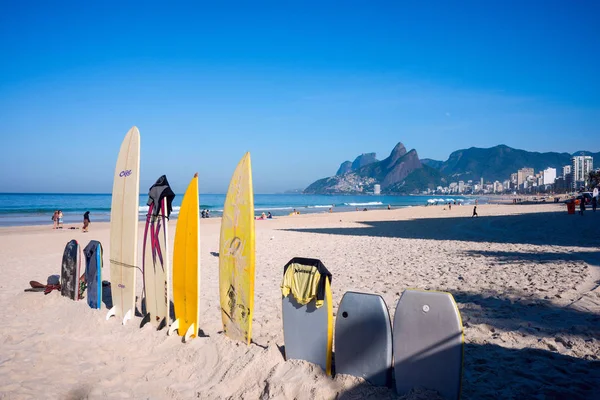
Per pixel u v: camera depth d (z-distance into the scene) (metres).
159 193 4.84
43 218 39.25
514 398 3.08
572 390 3.15
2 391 3.42
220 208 65.25
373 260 10.71
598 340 4.23
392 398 2.99
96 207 61.78
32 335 4.85
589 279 7.17
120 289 5.36
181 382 3.62
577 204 45.56
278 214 55.59
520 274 7.89
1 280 8.38
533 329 4.63
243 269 4.09
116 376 3.72
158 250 4.88
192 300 4.47
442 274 8.27
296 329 3.61
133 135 5.40
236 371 3.58
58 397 3.35
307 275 3.56
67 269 6.27
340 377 3.28
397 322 3.08
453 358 2.86
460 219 30.91
